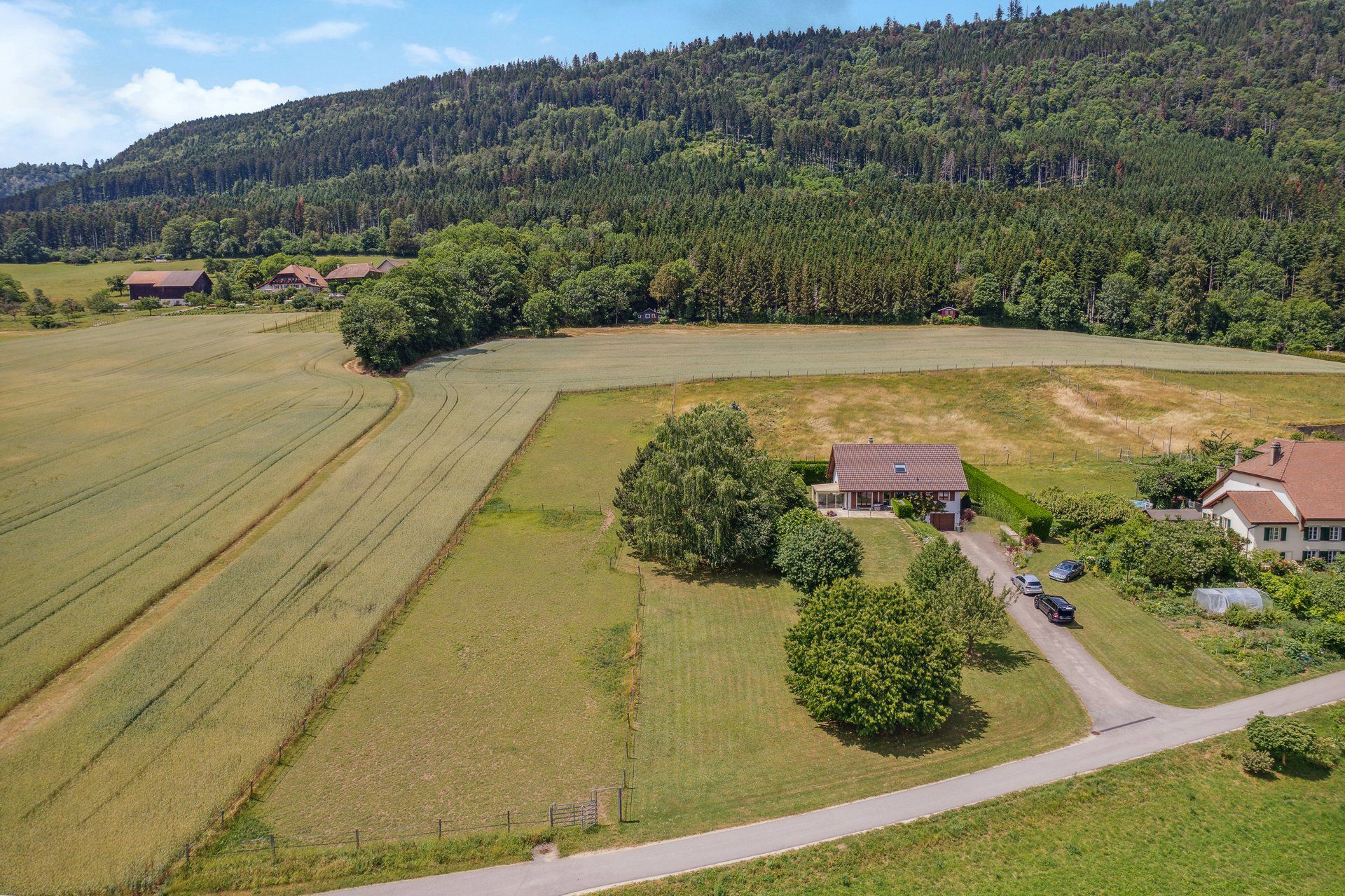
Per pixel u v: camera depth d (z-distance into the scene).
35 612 59.00
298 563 68.50
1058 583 67.50
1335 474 70.94
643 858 38.00
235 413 109.25
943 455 85.44
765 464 76.69
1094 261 185.12
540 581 68.06
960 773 44.03
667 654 57.38
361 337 132.25
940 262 191.62
